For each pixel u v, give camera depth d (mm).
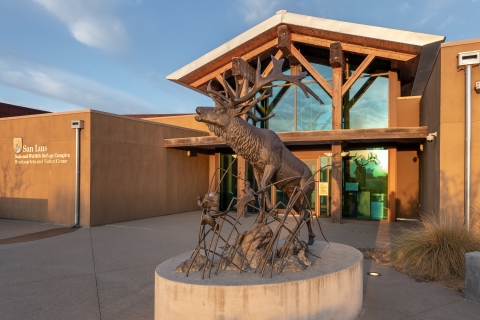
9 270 6047
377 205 12133
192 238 8672
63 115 10977
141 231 9703
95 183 10594
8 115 17141
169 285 3484
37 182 11531
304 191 4879
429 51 10281
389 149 11953
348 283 3879
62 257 6902
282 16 11336
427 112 9344
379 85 12195
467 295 4535
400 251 6168
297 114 13148
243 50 12539
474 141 6680
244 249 4160
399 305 4363
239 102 4234
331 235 9055
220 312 3273
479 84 6516
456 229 5758
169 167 13602
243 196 3916
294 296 3367
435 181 7785
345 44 11500
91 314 4199
